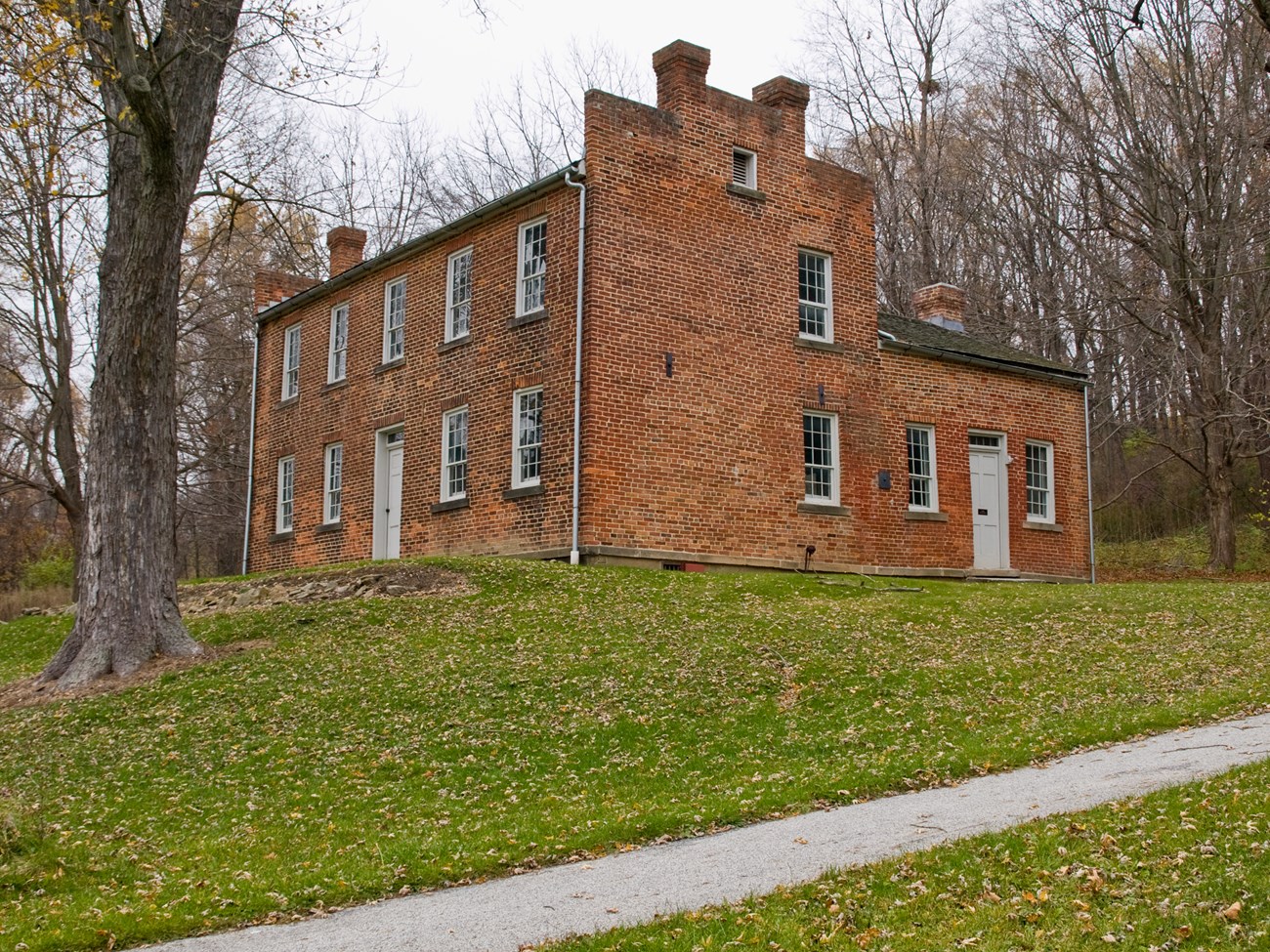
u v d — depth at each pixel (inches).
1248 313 1283.2
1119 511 1480.1
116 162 627.2
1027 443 1032.8
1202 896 249.8
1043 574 1016.2
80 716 526.0
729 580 741.9
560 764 428.1
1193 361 1253.7
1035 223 1627.7
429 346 932.0
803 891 272.4
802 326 903.1
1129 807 315.3
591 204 786.2
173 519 632.4
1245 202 1261.1
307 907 297.4
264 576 833.5
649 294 804.0
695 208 836.0
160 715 515.8
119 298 613.9
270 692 530.3
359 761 440.8
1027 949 232.5
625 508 775.1
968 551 967.0
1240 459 1366.9
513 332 843.4
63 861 341.1
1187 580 1127.0
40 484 1255.5
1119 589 786.2
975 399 995.3
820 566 871.7
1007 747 416.8
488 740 454.6
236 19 641.0
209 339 1590.8
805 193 906.1
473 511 862.5
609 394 775.7
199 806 400.2
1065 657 572.4
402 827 365.4
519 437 833.5
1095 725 442.6
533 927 266.7
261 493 1146.0
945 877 273.6
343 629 637.9
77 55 548.4
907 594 742.5
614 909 274.8
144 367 616.1
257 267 1341.0
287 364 1136.2
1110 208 1412.4
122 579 605.9
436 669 545.3
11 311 1279.5
